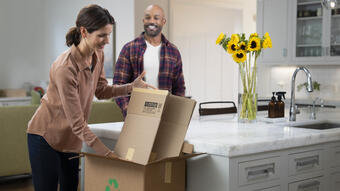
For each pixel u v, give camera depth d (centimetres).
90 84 237
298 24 604
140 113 221
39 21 802
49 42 790
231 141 214
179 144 218
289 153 232
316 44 586
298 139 232
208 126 272
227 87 772
